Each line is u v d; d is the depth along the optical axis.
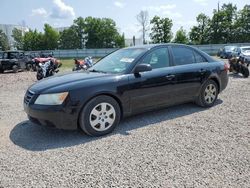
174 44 5.68
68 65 26.12
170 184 2.95
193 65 5.75
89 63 13.44
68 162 3.54
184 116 5.46
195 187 2.88
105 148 3.96
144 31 57.41
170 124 4.98
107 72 5.04
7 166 3.47
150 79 4.97
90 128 4.39
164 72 5.20
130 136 4.43
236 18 59.84
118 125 5.01
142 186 2.92
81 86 4.32
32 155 3.79
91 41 78.19
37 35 78.44
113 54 5.79
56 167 3.41
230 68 12.43
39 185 3.01
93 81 4.47
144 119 5.33
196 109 5.97
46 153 3.84
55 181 3.08
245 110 5.83
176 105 5.94
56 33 78.62
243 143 4.00
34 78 14.49
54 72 13.65
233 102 6.61
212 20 60.53
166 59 5.39
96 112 4.43
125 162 3.49
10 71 19.89
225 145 3.95
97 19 77.19
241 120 5.12
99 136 4.48
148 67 4.73
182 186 2.90
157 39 63.69
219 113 5.64
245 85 9.28
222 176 3.08
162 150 3.83
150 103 5.05
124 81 4.68
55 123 4.21
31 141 4.33
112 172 3.25
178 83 5.41
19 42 82.69
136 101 4.86
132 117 5.48
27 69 20.52
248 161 3.43
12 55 19.19
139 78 4.85
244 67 11.59
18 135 4.62
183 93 5.55
